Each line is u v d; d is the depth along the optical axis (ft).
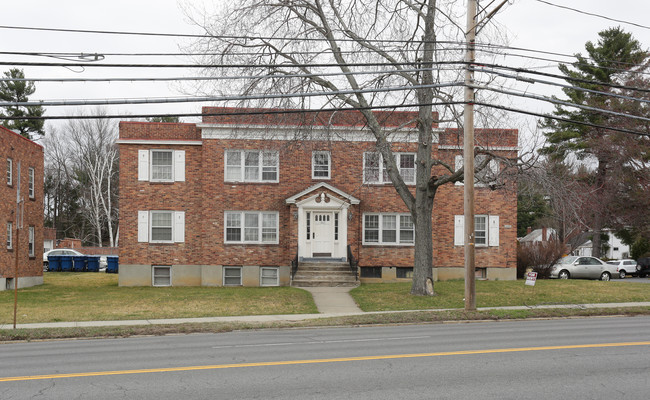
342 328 60.44
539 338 48.03
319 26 77.87
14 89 214.69
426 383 31.14
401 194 81.66
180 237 104.88
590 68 152.76
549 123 153.99
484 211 109.60
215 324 61.11
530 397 28.32
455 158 107.04
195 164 105.60
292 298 82.38
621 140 144.97
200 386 30.76
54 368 36.81
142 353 43.11
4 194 97.66
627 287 95.09
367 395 28.66
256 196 105.09
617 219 159.84
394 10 74.95
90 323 63.62
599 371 34.09
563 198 74.59
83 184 230.89
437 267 107.65
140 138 104.73
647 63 149.89
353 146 106.01
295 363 37.09
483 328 57.16
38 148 114.42
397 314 67.26
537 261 118.11
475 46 67.10
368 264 105.81
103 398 28.43
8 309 73.82
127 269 104.32
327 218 104.68
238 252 104.58
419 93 75.61
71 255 149.38
